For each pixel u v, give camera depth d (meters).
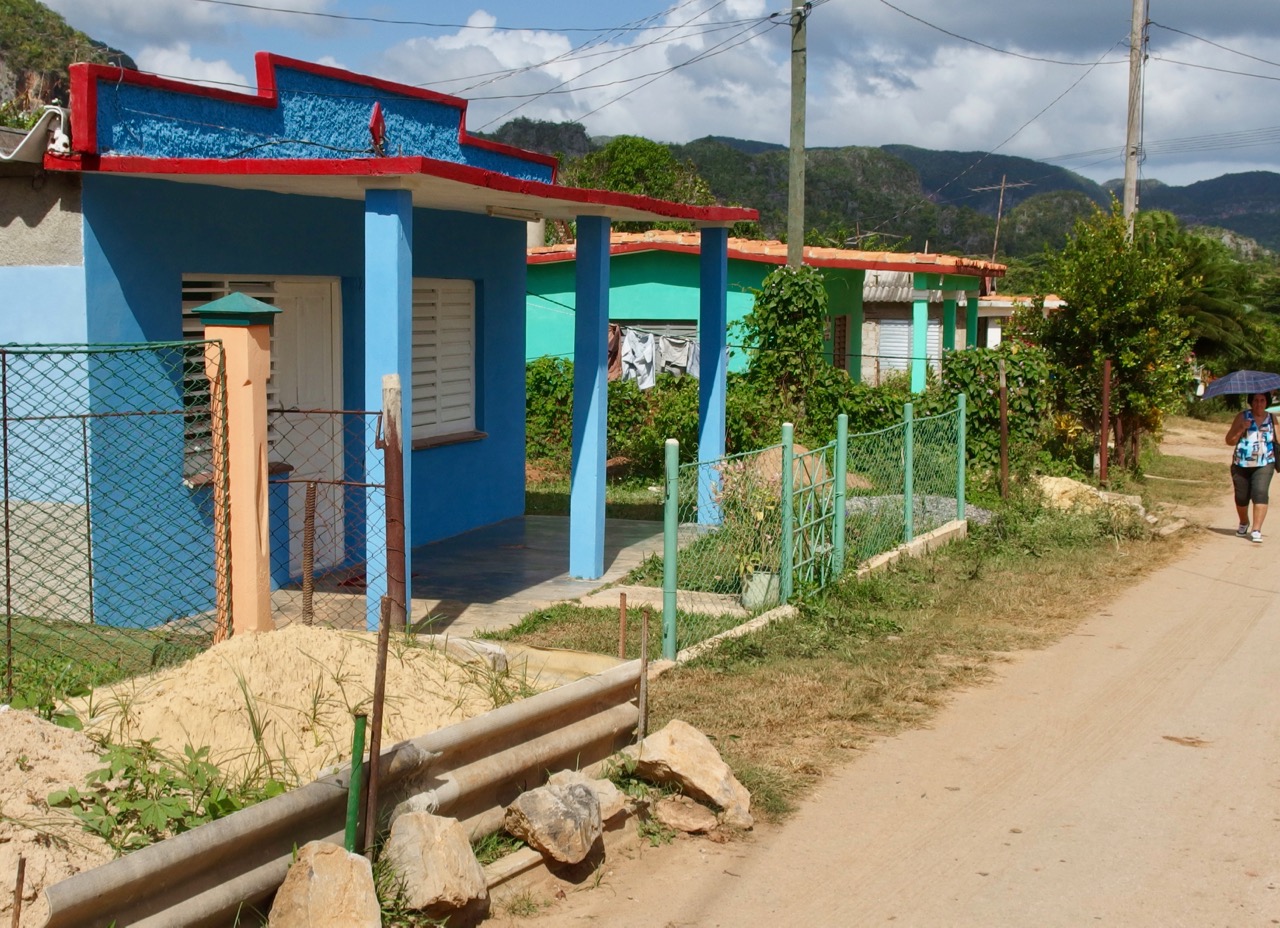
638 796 5.35
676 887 4.78
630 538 12.21
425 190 8.41
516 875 4.62
